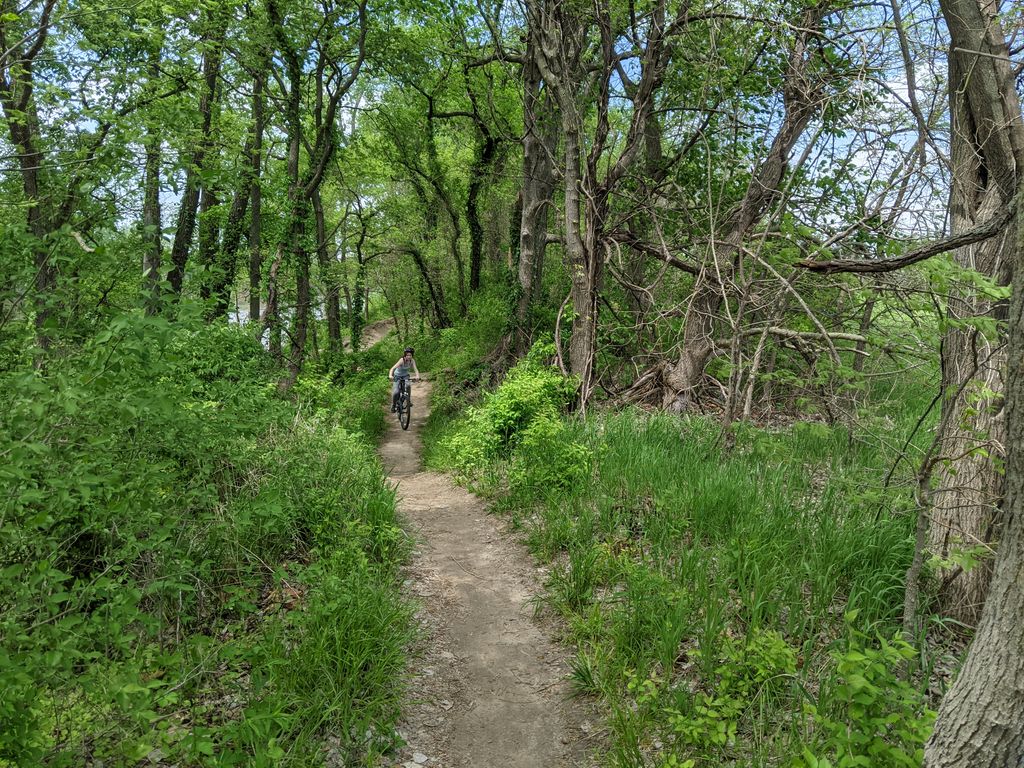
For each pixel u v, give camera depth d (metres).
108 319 3.45
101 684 3.00
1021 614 2.14
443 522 7.26
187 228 11.92
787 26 7.03
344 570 5.07
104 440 3.18
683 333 11.04
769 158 8.98
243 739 3.11
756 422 9.41
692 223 9.90
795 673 3.55
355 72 14.99
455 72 18.67
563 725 3.76
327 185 24.62
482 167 21.19
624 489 6.61
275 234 15.28
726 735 3.29
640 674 3.84
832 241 5.68
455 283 26.95
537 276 15.89
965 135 4.50
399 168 22.36
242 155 12.52
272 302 14.59
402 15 15.88
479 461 9.04
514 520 6.75
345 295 28.94
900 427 7.79
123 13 8.75
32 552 3.52
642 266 12.62
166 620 4.15
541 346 12.26
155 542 3.64
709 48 9.01
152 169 6.76
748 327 8.55
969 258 4.40
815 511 5.47
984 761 2.18
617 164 10.66
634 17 10.05
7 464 2.61
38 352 3.12
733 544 4.86
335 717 3.55
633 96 11.57
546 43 10.61
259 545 5.20
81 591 3.31
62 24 8.07
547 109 13.19
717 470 6.54
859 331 7.44
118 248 3.70
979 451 3.65
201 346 6.61
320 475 6.39
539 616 4.96
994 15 4.12
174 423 3.88
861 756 2.48
